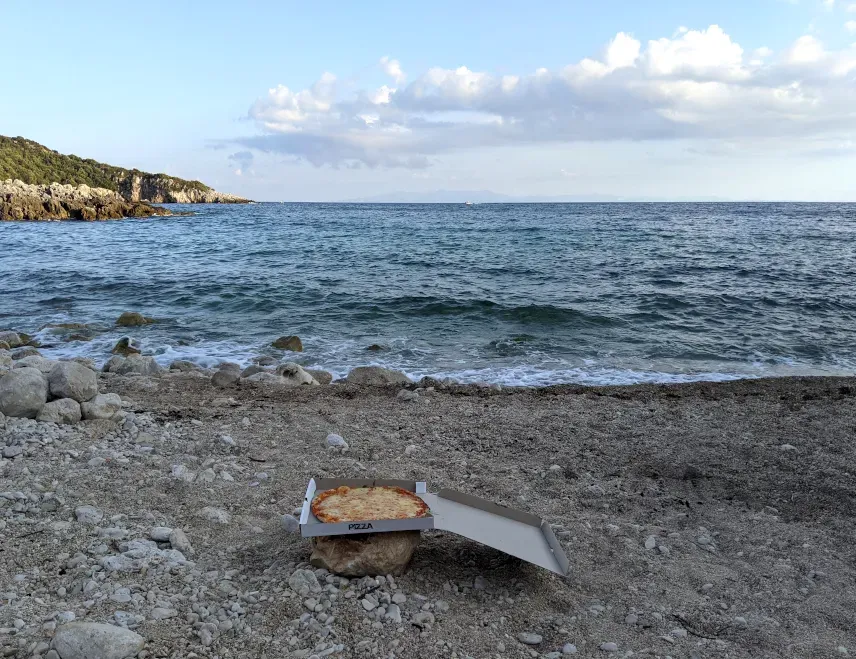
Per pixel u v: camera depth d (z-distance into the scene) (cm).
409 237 4650
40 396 671
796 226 6306
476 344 1398
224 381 975
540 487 570
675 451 665
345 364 1227
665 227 6066
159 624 332
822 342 1439
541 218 8744
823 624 372
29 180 11812
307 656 317
